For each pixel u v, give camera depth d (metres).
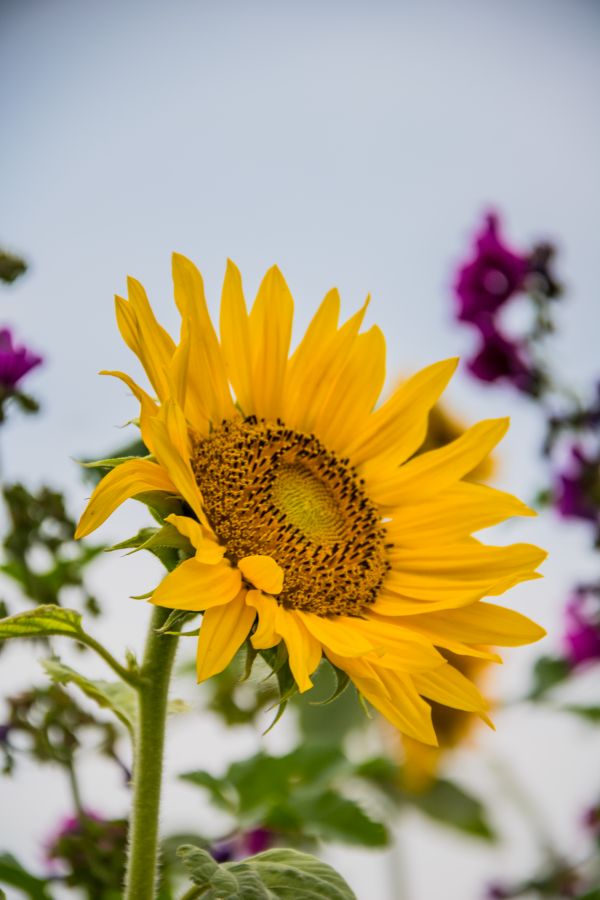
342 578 0.99
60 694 1.05
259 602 0.91
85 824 1.06
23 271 1.05
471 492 1.03
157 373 0.93
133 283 0.94
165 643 0.93
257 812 1.14
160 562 0.92
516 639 0.98
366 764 1.17
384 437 1.04
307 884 0.91
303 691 0.89
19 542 1.06
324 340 1.03
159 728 0.93
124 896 0.92
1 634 0.92
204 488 0.97
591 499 1.33
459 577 1.01
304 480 1.01
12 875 1.04
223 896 0.89
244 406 1.01
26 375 1.07
